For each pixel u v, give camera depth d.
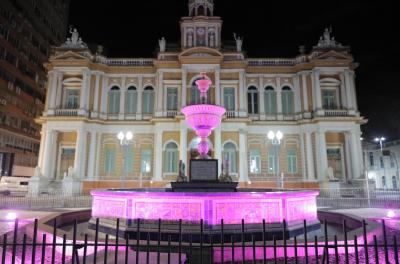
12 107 46.88
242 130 31.45
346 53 32.34
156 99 32.50
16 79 48.19
